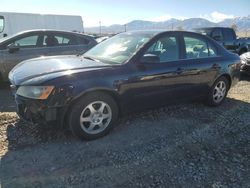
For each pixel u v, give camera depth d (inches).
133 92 176.6
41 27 676.1
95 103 163.5
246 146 167.2
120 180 129.4
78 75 156.6
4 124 184.5
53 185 124.2
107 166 139.9
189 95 211.2
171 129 186.1
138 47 184.5
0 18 625.9
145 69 179.8
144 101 184.2
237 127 194.7
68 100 152.5
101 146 159.8
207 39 226.4
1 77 291.7
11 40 291.0
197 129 187.9
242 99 266.2
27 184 124.3
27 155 147.6
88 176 131.4
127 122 194.5
